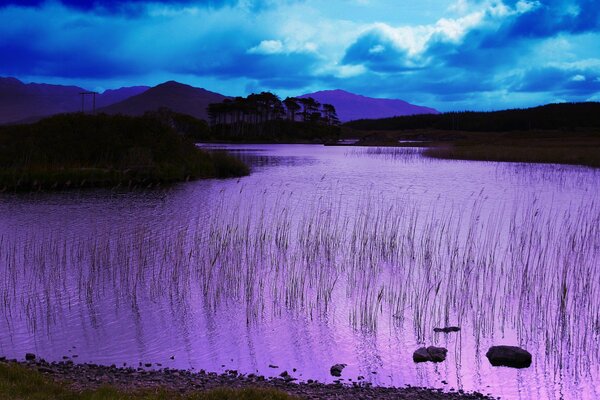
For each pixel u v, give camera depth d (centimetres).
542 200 3384
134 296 1538
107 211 2953
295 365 1137
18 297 1541
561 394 1002
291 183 4397
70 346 1223
